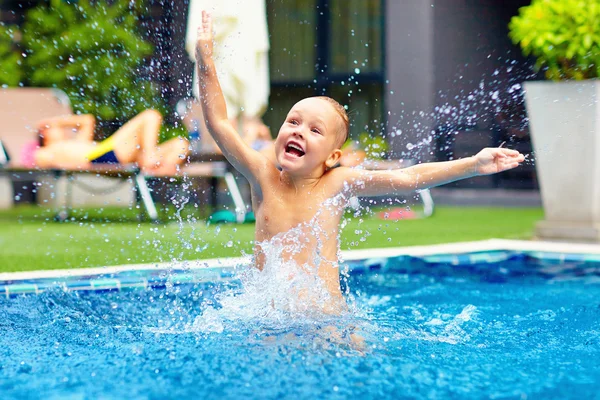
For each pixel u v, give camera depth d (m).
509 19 11.42
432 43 11.32
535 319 3.22
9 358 2.47
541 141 5.76
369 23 12.31
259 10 8.16
